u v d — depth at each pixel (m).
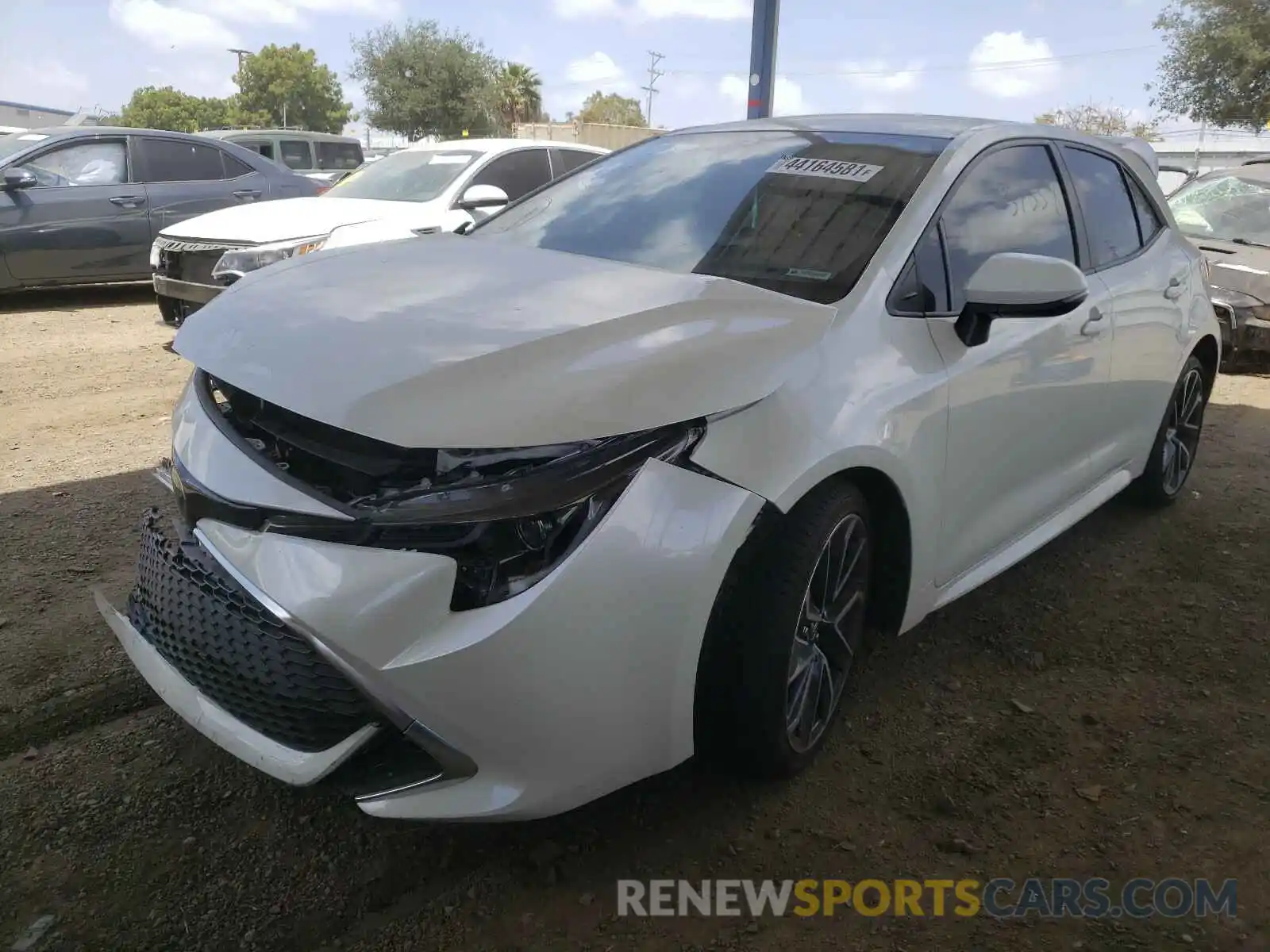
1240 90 23.88
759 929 2.08
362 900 2.11
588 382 1.97
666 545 1.97
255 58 60.31
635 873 2.22
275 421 2.12
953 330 2.72
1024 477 3.19
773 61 9.13
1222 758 2.71
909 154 3.03
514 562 1.88
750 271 2.72
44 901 2.06
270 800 2.41
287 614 1.88
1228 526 4.48
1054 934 2.09
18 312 9.04
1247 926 2.12
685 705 2.09
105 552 3.68
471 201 7.14
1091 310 3.39
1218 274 8.04
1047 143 3.52
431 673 1.83
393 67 41.56
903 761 2.66
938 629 3.42
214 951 1.96
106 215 9.02
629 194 3.28
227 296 2.57
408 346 2.04
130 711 2.75
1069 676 3.14
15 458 4.78
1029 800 2.52
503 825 2.36
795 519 2.26
